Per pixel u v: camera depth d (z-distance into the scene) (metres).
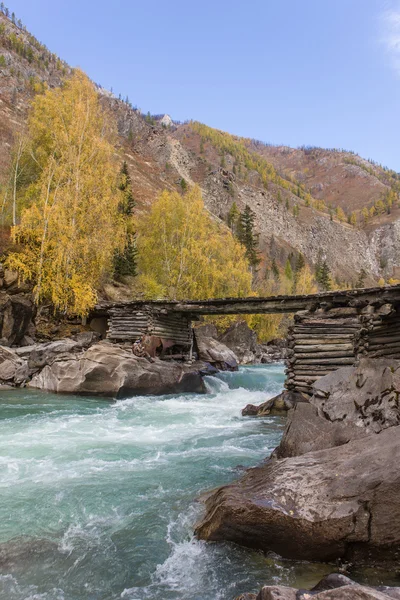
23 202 27.38
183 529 4.81
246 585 3.71
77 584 3.79
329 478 4.57
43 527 4.81
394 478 4.09
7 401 13.53
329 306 14.12
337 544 3.96
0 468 6.71
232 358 24.92
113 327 20.16
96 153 23.98
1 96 91.56
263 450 8.26
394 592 2.84
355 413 7.22
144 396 15.91
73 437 8.97
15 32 155.75
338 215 187.00
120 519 5.04
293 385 13.69
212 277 34.53
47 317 21.41
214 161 168.75
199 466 7.09
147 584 3.78
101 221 22.73
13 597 3.58
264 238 119.31
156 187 96.88
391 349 11.27
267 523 4.20
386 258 164.00
